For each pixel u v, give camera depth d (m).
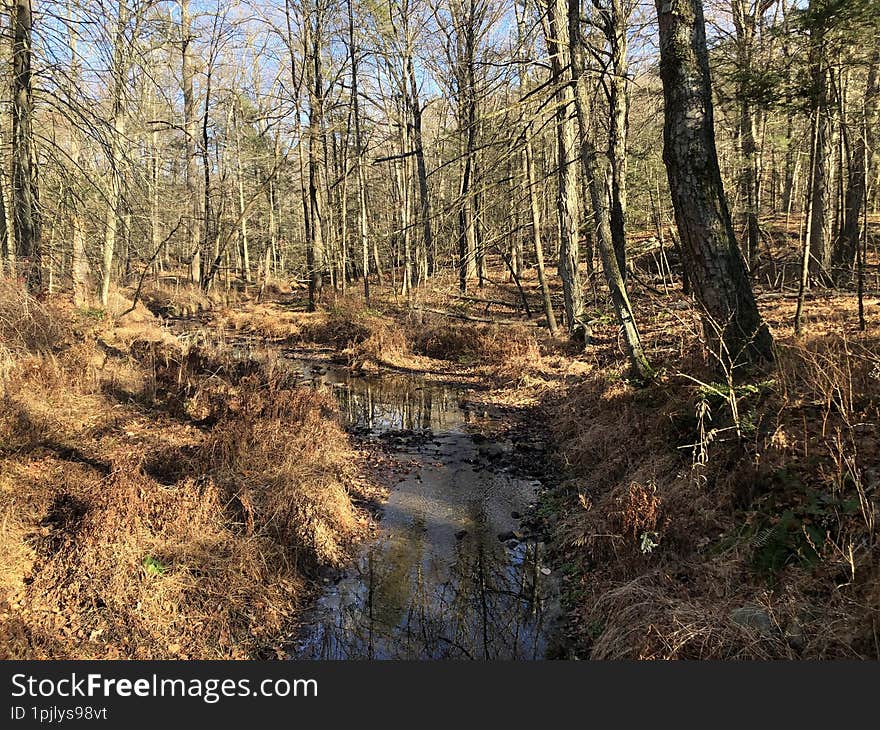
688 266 6.52
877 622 3.12
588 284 18.33
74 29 8.23
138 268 21.00
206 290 23.53
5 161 9.85
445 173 23.06
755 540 4.10
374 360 13.95
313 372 13.26
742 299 6.24
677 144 6.23
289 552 5.05
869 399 4.86
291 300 24.80
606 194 10.21
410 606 4.70
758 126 13.74
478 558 5.40
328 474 6.48
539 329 14.37
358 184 23.72
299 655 4.10
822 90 7.73
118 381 8.66
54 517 4.84
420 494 6.77
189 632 4.08
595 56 8.59
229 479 5.59
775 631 3.38
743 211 14.04
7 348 8.20
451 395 11.12
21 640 3.64
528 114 9.44
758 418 5.26
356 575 5.14
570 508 6.11
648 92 9.78
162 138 23.64
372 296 22.42
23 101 9.23
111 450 6.37
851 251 12.88
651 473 5.56
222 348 12.25
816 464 4.43
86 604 4.04
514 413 9.72
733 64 8.35
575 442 7.48
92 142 8.77
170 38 14.55
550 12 10.29
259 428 6.83
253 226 32.34
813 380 5.16
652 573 4.25
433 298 18.09
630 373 8.16
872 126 8.58
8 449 5.80
